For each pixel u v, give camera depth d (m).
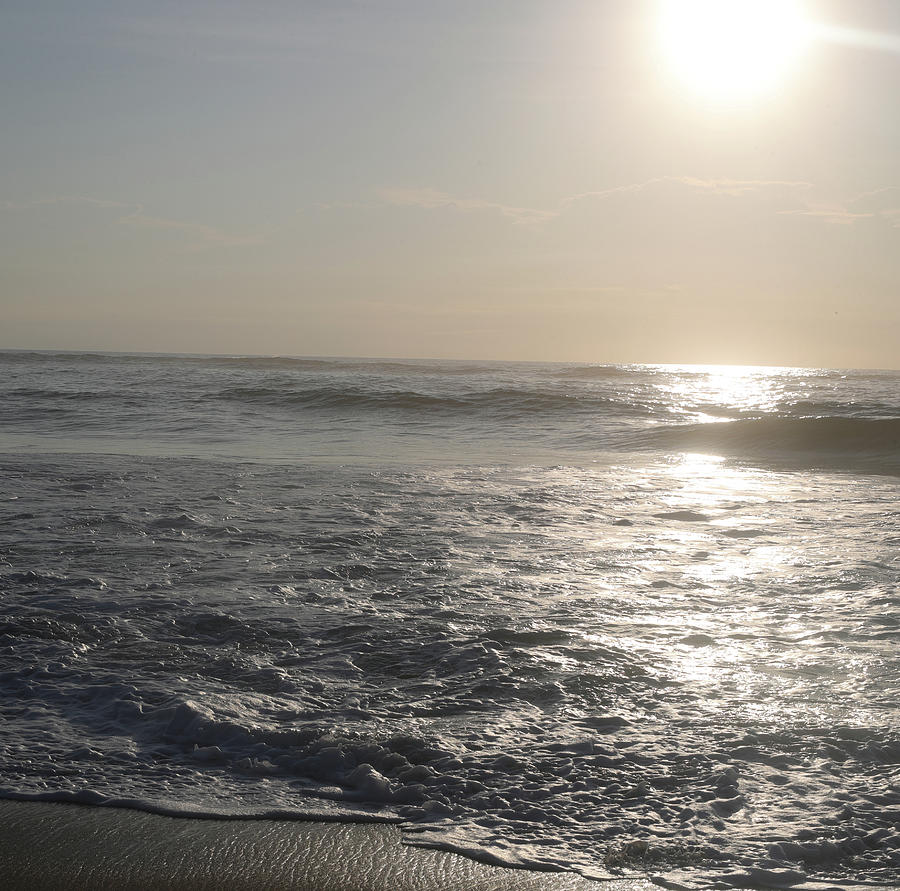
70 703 4.17
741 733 3.79
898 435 16.52
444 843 2.98
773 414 23.86
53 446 16.30
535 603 5.89
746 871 2.77
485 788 3.34
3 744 3.72
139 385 33.97
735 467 14.28
